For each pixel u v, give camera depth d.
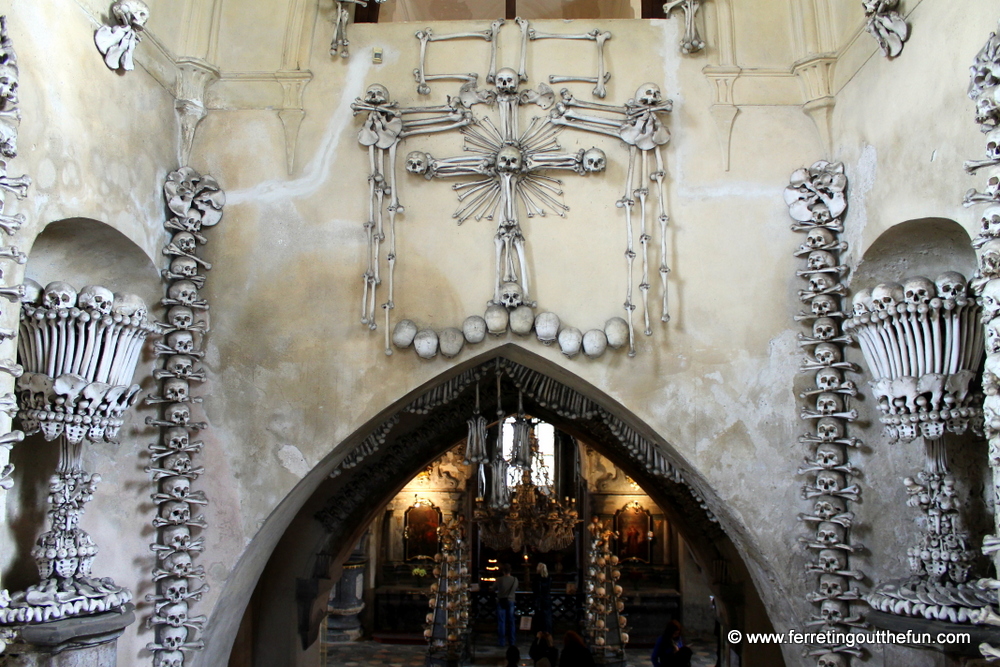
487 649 15.17
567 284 6.97
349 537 9.70
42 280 6.11
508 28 7.34
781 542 6.59
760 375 6.79
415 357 6.86
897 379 5.46
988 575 5.80
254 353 6.91
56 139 5.34
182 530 6.53
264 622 9.34
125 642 6.34
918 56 5.63
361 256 7.03
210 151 7.18
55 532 5.43
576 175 7.11
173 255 6.81
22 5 5.05
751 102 7.15
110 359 5.54
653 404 6.77
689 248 6.97
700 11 7.29
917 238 5.97
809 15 7.06
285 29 7.34
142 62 6.51
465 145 7.17
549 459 18.69
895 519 6.39
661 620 16.78
